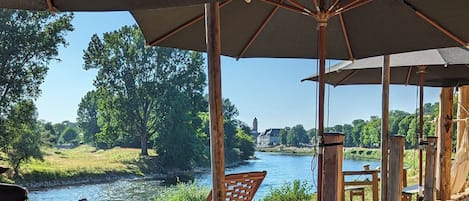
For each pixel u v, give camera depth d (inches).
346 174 205.8
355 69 192.1
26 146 506.6
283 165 469.4
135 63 644.7
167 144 639.1
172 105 650.8
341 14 134.3
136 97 646.5
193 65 665.0
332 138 104.0
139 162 616.1
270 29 140.0
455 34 123.9
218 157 109.4
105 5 65.8
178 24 125.3
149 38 129.3
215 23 108.2
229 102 586.2
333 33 142.3
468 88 272.4
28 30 478.0
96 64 636.1
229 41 140.7
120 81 645.3
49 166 538.6
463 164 264.7
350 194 227.8
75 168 550.3
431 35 128.6
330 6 111.5
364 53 147.2
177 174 619.2
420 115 197.8
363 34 139.6
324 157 104.0
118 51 642.2
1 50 463.8
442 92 246.4
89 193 479.8
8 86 476.7
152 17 119.0
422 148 199.6
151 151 637.9
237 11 126.3
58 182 524.1
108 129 653.9
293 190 306.8
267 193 305.6
